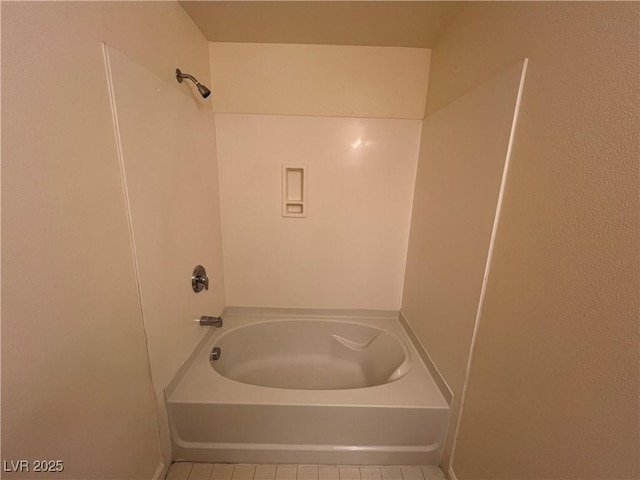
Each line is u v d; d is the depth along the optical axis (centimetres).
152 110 93
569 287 56
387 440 115
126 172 80
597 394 50
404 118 152
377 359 166
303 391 117
